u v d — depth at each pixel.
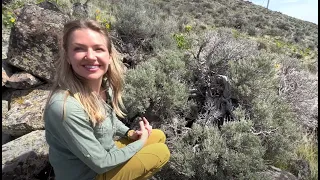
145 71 1.44
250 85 1.38
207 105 1.45
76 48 0.73
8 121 1.37
